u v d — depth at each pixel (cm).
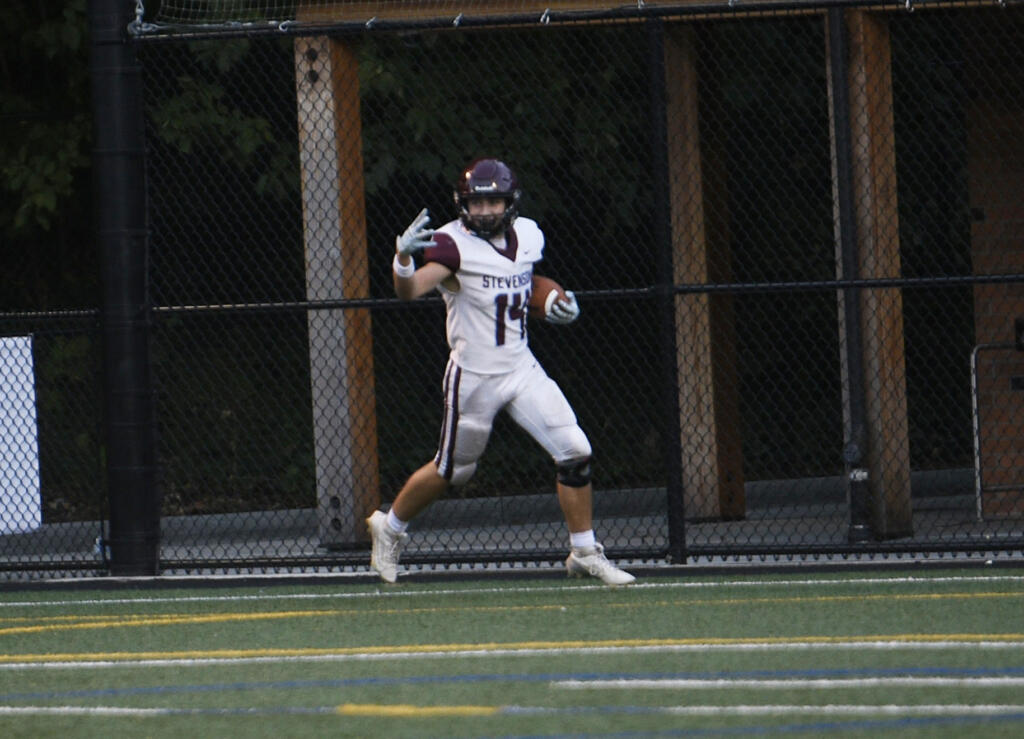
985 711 2250
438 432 5841
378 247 5769
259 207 5794
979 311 4550
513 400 3366
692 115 4650
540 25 3759
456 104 5366
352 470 4319
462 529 4953
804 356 6119
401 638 2967
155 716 2380
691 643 2809
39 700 2523
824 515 4922
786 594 3331
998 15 4531
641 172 5750
